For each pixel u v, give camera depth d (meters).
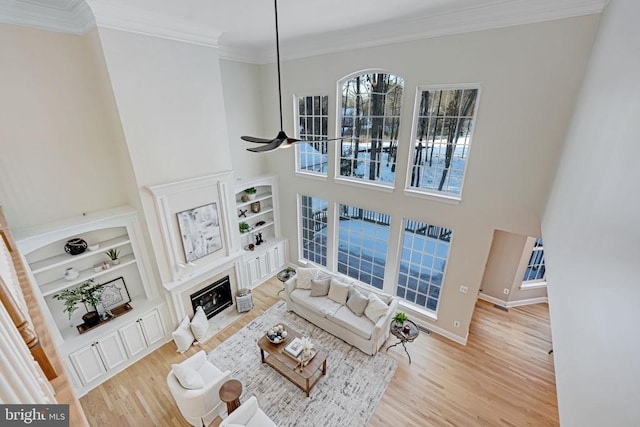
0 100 3.26
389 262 5.49
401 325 4.57
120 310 4.46
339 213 6.21
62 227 3.64
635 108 1.24
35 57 3.40
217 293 5.54
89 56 3.73
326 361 4.54
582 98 2.78
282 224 7.17
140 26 3.62
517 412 3.77
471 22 3.56
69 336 3.98
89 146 3.98
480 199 4.15
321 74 5.20
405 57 4.22
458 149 4.26
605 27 2.45
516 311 5.78
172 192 4.36
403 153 4.68
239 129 5.95
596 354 1.20
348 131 5.37
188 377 3.43
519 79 3.45
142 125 3.91
